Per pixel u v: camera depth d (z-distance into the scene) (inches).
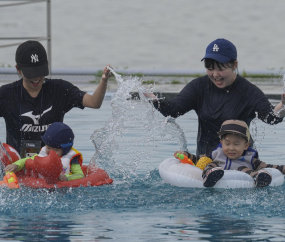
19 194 450.9
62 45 2452.0
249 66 1964.8
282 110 499.5
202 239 333.1
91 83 1294.3
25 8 3019.2
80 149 665.0
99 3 3075.8
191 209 409.4
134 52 2310.5
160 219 380.5
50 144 511.8
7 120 530.9
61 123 522.6
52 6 3046.3
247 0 2989.7
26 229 354.0
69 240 331.6
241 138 519.8
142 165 594.9
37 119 526.3
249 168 517.3
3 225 363.6
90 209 409.1
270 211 401.7
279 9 2832.2
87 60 2192.4
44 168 474.9
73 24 2758.4
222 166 526.6
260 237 337.1
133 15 2859.3
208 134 553.0
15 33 2596.0
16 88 524.1
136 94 761.0
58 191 466.6
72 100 530.3
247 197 447.2
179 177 502.3
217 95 541.6
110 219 380.5
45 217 385.4
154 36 2544.3
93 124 836.6
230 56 516.7
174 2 3016.7
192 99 551.2
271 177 490.3
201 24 2659.9
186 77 1418.6
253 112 534.3
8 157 510.3
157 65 2062.0
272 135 754.8
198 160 545.0
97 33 2618.1
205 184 488.7
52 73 1425.9
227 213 397.4
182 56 2209.6
